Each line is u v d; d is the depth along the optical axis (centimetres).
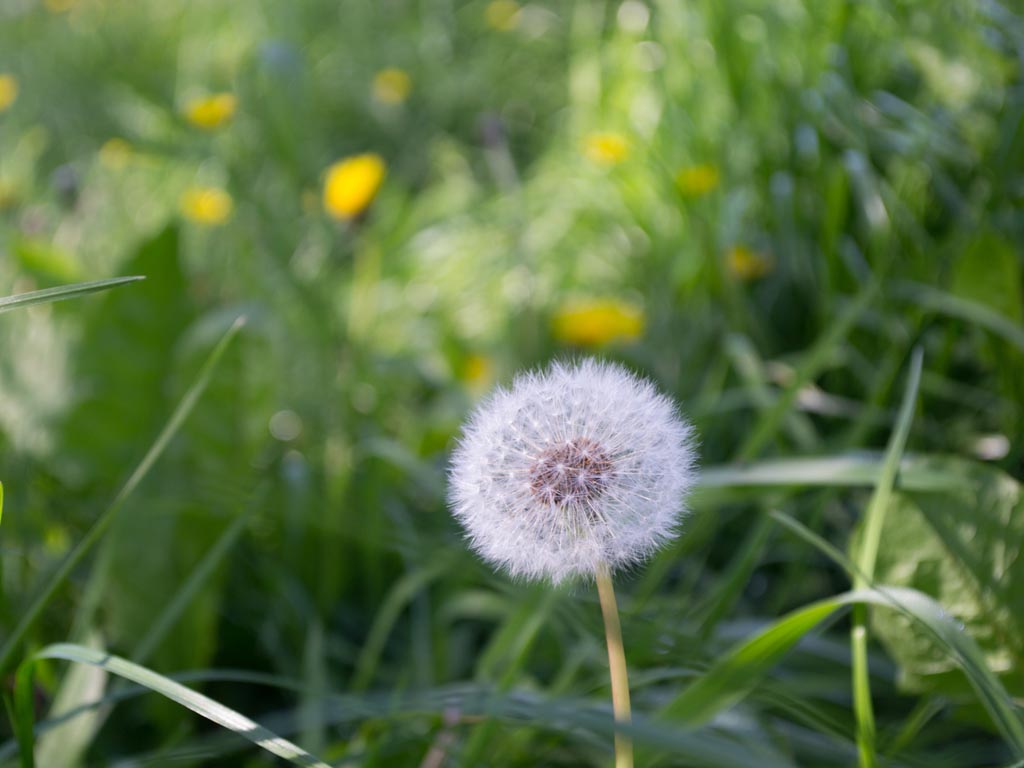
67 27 108
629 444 18
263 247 60
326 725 32
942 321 41
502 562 19
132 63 99
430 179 83
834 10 47
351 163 50
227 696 37
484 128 57
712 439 44
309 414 46
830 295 44
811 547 34
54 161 81
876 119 46
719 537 40
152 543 34
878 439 40
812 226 48
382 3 105
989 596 25
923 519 26
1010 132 38
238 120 70
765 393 38
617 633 19
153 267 38
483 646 39
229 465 38
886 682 31
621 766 20
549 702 24
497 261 61
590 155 56
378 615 39
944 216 45
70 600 35
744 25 52
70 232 60
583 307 51
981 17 42
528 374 20
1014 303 35
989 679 19
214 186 70
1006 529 25
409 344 57
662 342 50
